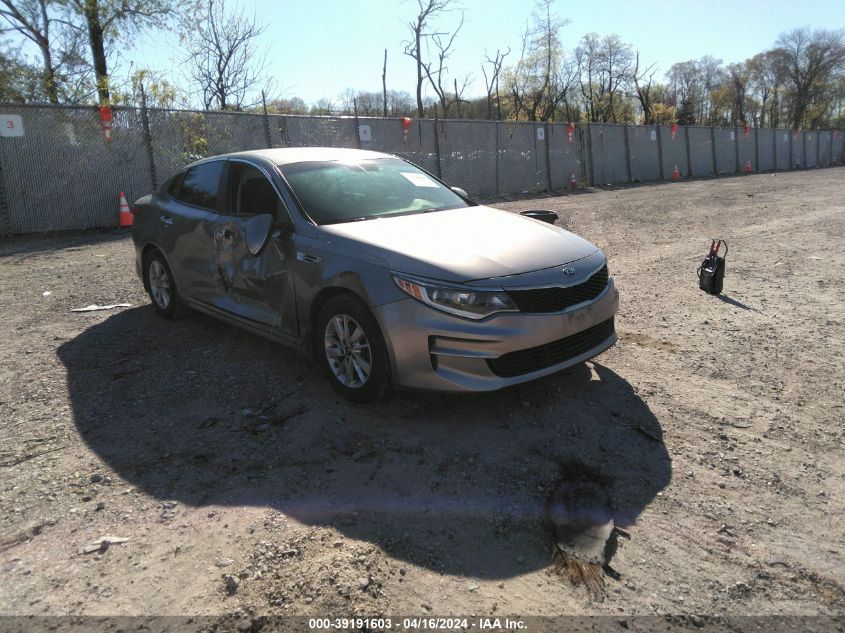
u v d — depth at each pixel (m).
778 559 2.57
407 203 4.57
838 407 3.88
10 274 7.95
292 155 4.78
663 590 2.40
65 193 11.49
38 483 3.12
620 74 42.16
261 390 4.20
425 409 3.85
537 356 3.52
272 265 4.24
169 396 4.14
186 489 3.06
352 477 3.13
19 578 2.45
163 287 5.82
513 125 19.36
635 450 3.40
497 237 3.88
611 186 22.64
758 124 77.81
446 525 2.75
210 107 19.56
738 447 3.43
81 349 5.08
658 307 6.09
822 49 67.62
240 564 2.51
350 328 3.81
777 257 8.21
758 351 4.84
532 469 3.20
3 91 15.58
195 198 5.29
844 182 21.72
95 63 17.77
